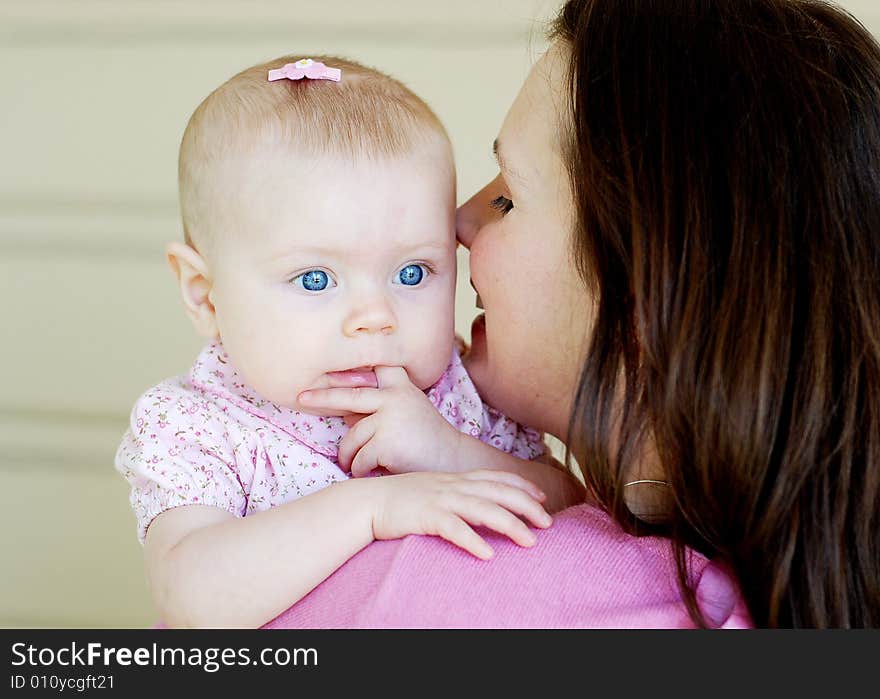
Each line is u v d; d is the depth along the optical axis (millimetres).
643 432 884
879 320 850
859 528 845
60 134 2621
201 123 1110
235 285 1073
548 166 979
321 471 1082
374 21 2576
